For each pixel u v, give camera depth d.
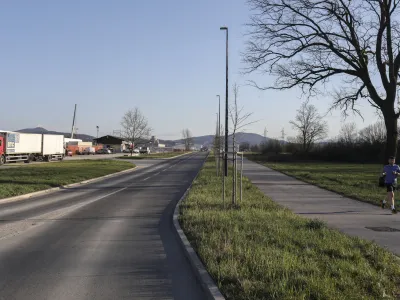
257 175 32.12
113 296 5.22
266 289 4.87
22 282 5.75
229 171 36.12
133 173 36.03
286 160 70.44
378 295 4.78
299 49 25.33
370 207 14.13
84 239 8.80
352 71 24.70
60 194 18.73
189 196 15.91
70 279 5.91
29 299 5.06
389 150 23.28
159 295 5.29
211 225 9.24
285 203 15.05
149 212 13.13
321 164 57.78
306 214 12.41
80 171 31.70
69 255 7.35
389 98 23.27
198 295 5.30
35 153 51.81
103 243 8.41
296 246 7.22
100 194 18.88
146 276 6.11
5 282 5.74
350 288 4.95
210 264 6.09
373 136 68.69
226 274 5.55
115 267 6.58
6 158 44.66
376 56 23.45
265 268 5.70
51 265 6.66
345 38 24.16
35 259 7.05
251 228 8.87
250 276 5.46
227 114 26.25
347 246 7.26
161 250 7.81
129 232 9.68
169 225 10.71
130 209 13.85
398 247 7.76
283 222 9.70
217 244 7.27
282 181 26.31
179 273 6.29
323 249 6.96
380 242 8.24
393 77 23.03
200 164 53.81
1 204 14.88
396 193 18.22
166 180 28.03
